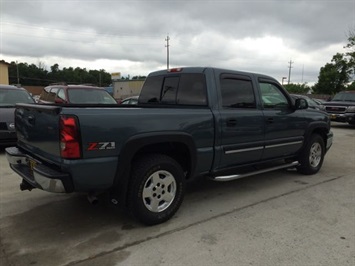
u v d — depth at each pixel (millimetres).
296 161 5855
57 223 3770
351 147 9562
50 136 3209
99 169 3168
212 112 4141
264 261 2982
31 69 94312
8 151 4090
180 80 4598
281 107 5277
